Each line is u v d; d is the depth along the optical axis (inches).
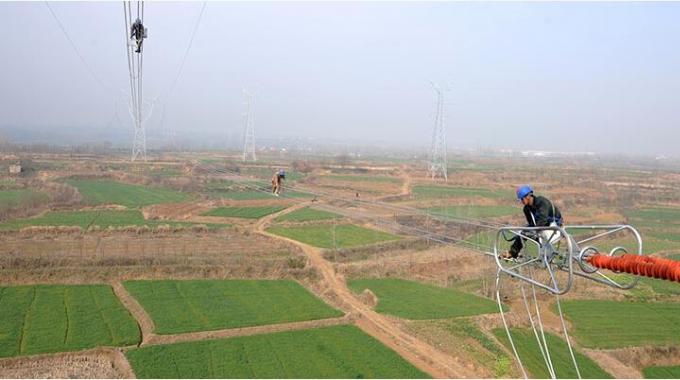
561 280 2105.1
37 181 4178.2
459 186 4544.8
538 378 1328.7
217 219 3095.5
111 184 4375.0
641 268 292.4
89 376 1259.8
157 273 2081.7
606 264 319.6
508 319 1716.3
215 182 4463.6
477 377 1301.7
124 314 1654.8
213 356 1382.9
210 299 1845.5
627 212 3725.4
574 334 1646.2
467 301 1881.2
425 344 1503.4
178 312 1701.5
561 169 6875.0
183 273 2103.8
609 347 1556.3
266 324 1621.6
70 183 4323.3
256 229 2871.6
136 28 1246.3
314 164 6038.4
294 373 1288.1
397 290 2009.1
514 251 422.3
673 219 3533.5
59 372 1277.1
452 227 2795.3
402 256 2471.7
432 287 2064.5
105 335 1485.0
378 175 5354.3
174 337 1510.8
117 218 2994.6
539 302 1927.9
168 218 3085.6
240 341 1494.8
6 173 4503.0
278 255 2378.2
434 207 3336.6
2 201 3233.3
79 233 2603.3
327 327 1625.2
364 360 1370.6
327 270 2223.2
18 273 1957.4
